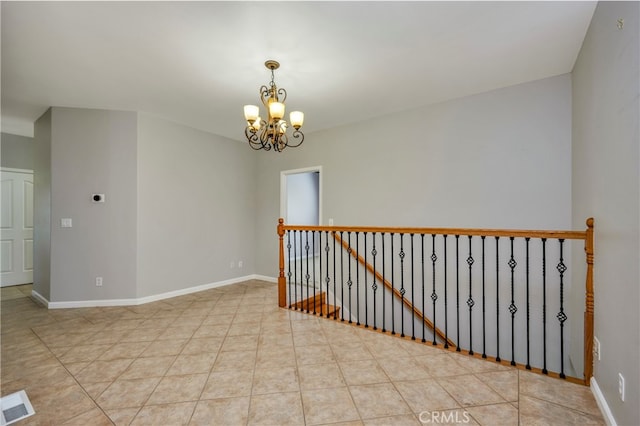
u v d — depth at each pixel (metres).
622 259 1.50
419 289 3.70
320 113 3.90
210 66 2.71
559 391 1.90
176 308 3.67
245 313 3.47
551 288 2.90
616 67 1.62
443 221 3.51
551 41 2.34
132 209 3.83
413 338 2.71
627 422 1.41
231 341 2.68
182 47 2.41
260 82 3.02
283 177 5.12
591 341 1.93
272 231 5.24
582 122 2.39
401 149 3.83
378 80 2.99
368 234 4.11
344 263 4.35
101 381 2.05
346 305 4.33
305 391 1.92
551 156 2.90
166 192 4.18
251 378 2.07
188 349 2.53
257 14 2.02
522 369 2.17
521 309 3.04
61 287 3.68
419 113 3.69
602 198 1.83
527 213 3.02
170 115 3.99
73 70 2.79
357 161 4.22
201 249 4.61
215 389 1.95
